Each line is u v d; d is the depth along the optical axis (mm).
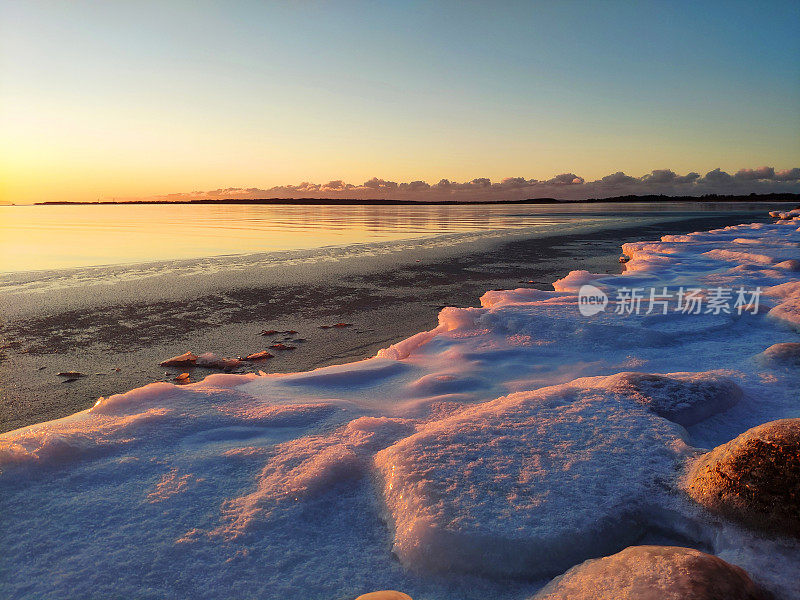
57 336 6395
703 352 4309
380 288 9820
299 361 5395
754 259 10633
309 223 38094
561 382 3607
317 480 2115
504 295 7082
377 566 1723
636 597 1388
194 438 2596
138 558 1686
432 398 3291
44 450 2250
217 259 14727
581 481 2027
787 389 3307
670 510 1888
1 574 1605
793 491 1735
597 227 28656
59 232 29359
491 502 1885
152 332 6590
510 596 1620
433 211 74188
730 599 1365
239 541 1786
